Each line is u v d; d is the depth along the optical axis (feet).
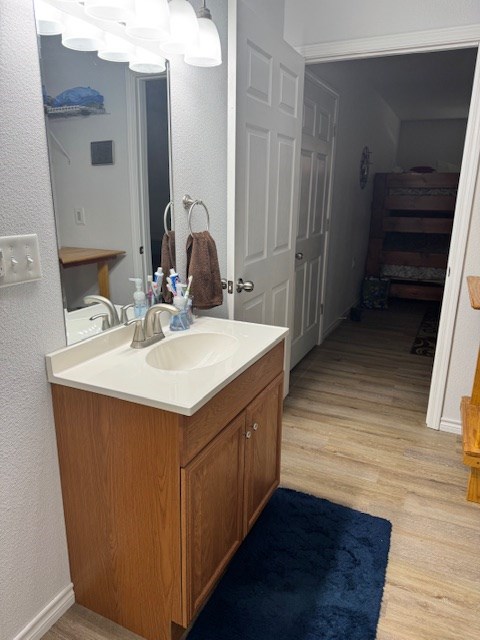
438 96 17.66
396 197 17.83
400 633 4.68
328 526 6.17
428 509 6.55
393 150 22.21
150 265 5.76
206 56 5.15
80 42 4.28
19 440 4.13
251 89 6.40
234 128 6.02
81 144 4.42
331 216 13.14
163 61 5.47
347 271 16.11
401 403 9.84
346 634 4.66
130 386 4.11
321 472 7.38
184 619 4.40
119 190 5.03
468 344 8.24
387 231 18.13
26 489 4.27
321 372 11.49
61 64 4.08
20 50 3.65
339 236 14.37
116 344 5.12
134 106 5.11
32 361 4.15
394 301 19.11
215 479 4.54
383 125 18.80
